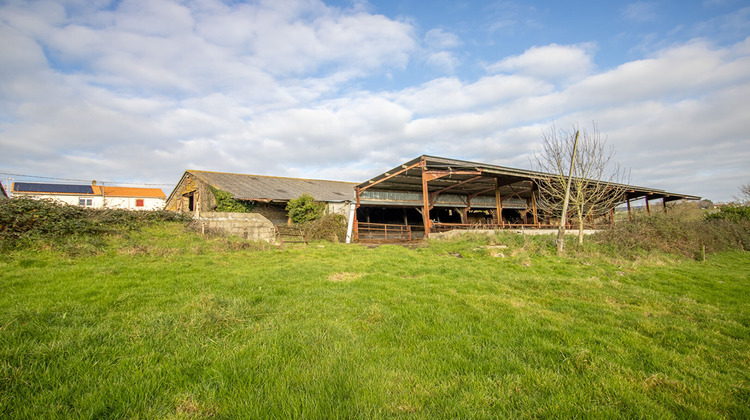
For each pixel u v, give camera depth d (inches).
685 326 191.2
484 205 1104.8
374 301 218.7
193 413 93.0
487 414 97.5
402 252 500.1
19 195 379.9
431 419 93.7
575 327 179.0
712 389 117.6
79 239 355.3
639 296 264.5
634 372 127.9
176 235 441.1
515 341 156.3
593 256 487.8
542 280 310.2
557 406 101.7
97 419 89.7
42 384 102.1
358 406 98.0
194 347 132.3
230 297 205.8
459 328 171.3
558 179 575.5
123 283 229.0
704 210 1221.1
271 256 402.9
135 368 114.1
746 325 201.8
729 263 535.5
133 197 1636.3
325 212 800.3
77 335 136.8
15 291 199.6
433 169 727.7
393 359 131.6
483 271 349.4
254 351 131.7
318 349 136.9
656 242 561.3
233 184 814.5
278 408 95.7
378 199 868.6
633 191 940.6
